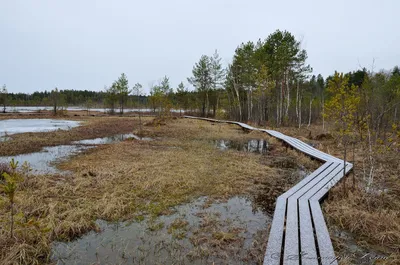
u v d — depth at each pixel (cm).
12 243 294
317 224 344
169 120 2236
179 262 285
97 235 344
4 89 2956
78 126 1769
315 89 3020
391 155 752
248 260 290
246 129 1672
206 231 356
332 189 493
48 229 312
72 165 692
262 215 415
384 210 402
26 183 510
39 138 1154
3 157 797
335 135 797
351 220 370
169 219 394
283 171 695
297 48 1883
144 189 512
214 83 2727
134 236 342
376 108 658
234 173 646
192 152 907
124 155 830
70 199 451
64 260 288
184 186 538
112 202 432
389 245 321
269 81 1889
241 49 2281
